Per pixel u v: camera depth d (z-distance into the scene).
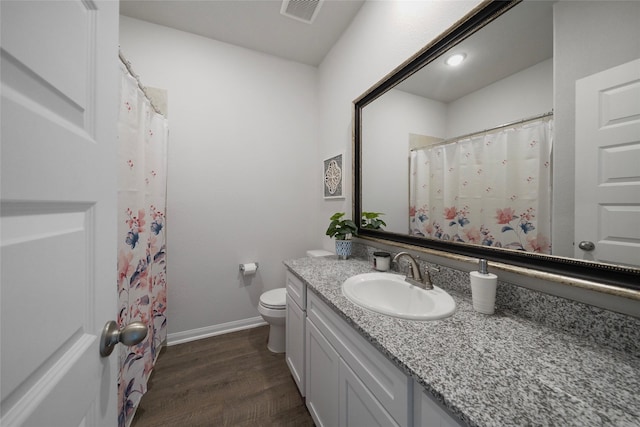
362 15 1.76
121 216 1.18
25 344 0.32
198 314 2.09
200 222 2.07
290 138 2.40
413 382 0.62
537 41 0.83
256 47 2.21
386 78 1.47
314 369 1.20
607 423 0.44
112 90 0.56
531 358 0.63
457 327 0.78
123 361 1.18
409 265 1.20
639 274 0.62
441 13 1.17
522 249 0.87
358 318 0.84
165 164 1.84
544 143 0.81
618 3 0.65
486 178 0.99
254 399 1.41
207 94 2.08
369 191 1.70
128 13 1.80
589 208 0.71
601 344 0.69
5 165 0.29
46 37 0.36
